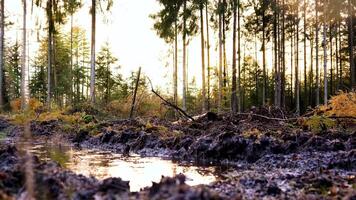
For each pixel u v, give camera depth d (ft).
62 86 163.32
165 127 43.39
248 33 140.77
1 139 45.24
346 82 156.87
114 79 192.24
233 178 20.49
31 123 57.77
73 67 190.08
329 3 115.96
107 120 57.47
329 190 17.11
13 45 156.46
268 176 21.01
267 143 30.83
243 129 37.11
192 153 33.37
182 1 98.63
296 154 28.91
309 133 32.55
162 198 11.91
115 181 14.76
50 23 85.71
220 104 86.99
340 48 148.77
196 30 100.63
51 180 14.14
